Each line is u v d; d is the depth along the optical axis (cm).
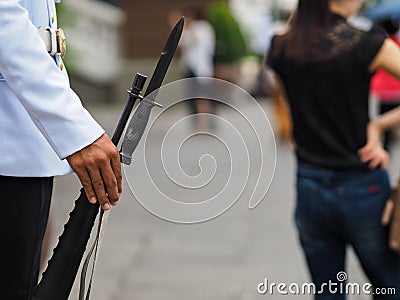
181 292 682
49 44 320
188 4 2264
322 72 439
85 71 2245
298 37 448
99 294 678
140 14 2267
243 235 871
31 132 313
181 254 802
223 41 1916
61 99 293
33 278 320
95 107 2220
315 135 448
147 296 673
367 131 444
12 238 315
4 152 310
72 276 310
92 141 294
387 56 435
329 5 448
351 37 438
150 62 2278
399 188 436
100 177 298
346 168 444
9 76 291
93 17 2219
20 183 314
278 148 1542
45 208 324
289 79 452
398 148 1370
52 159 318
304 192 456
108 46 2273
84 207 308
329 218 452
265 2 2295
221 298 665
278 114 1549
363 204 444
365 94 442
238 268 747
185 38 1761
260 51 2289
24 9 295
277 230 888
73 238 309
